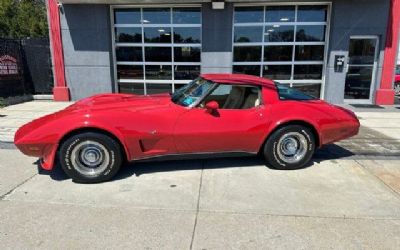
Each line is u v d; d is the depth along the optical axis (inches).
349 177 168.6
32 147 153.8
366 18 394.3
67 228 118.2
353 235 115.0
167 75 435.8
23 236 112.9
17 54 442.3
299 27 411.5
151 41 428.5
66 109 178.4
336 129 180.9
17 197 143.2
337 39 401.7
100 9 410.6
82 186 155.6
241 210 132.5
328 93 416.2
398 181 163.5
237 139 171.0
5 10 917.2
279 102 176.4
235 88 172.4
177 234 114.6
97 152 157.5
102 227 119.0
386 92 408.8
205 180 163.5
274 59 422.0
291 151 178.4
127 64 437.4
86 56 425.4
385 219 126.3
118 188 153.5
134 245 108.0
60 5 409.7
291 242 110.3
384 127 286.2
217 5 391.5
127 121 157.4
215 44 413.7
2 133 253.9
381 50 401.1
